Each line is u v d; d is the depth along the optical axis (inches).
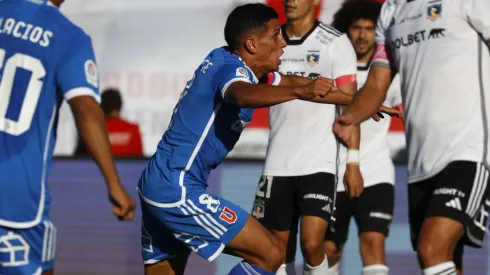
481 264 928.9
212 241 531.8
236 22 539.2
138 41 2249.0
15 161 425.1
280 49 546.9
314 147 685.9
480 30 522.3
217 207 525.3
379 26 584.1
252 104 466.6
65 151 2347.4
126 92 2245.3
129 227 1163.3
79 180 1856.5
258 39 536.4
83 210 1355.8
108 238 1063.6
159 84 2220.7
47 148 431.2
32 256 431.2
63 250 970.7
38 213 428.8
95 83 433.7
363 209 738.8
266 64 544.7
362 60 815.7
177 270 580.1
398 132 1919.3
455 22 530.0
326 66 701.3
